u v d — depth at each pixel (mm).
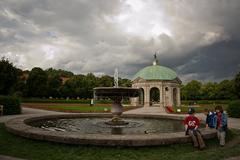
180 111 47500
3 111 35125
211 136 13906
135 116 27438
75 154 11242
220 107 14133
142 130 18766
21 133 13844
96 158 10812
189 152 11930
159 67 88250
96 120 25031
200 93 130375
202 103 96188
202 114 42781
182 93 132125
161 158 10875
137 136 12250
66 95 109375
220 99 121125
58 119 25609
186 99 130875
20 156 11281
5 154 11617
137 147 11758
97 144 11719
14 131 14508
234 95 90812
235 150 12695
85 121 24172
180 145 12391
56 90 105125
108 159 10680
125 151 11422
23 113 39344
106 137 11984
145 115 27156
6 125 16188
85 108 53625
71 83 112750
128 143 11672
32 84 95000
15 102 36812
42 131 13570
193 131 12727
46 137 12625
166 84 83625
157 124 22406
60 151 11578
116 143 11672
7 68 66938
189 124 12836
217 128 14266
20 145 12742
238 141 15227
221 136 13711
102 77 122125
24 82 98812
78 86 113438
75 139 11906
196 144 12461
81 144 11867
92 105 64188
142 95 84812
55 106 60031
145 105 82125
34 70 96250
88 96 113938
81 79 116062
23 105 61000
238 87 77000
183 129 19547
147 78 83688
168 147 12094
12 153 11672
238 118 33906
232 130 19672
